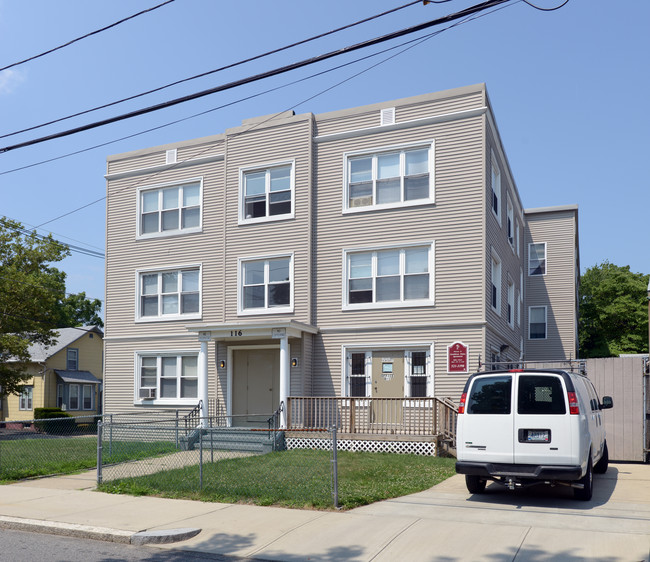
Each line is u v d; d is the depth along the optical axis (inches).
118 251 915.4
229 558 286.5
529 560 269.0
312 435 687.1
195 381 845.2
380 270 755.4
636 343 1779.0
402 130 757.9
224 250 835.4
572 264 1159.6
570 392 370.3
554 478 365.1
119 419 873.5
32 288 1131.3
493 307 762.8
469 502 386.9
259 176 829.8
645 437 584.7
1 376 1134.4
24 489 449.4
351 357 757.9
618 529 314.8
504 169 886.4
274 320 762.2
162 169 897.5
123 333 894.4
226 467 518.0
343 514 356.5
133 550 301.4
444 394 701.9
